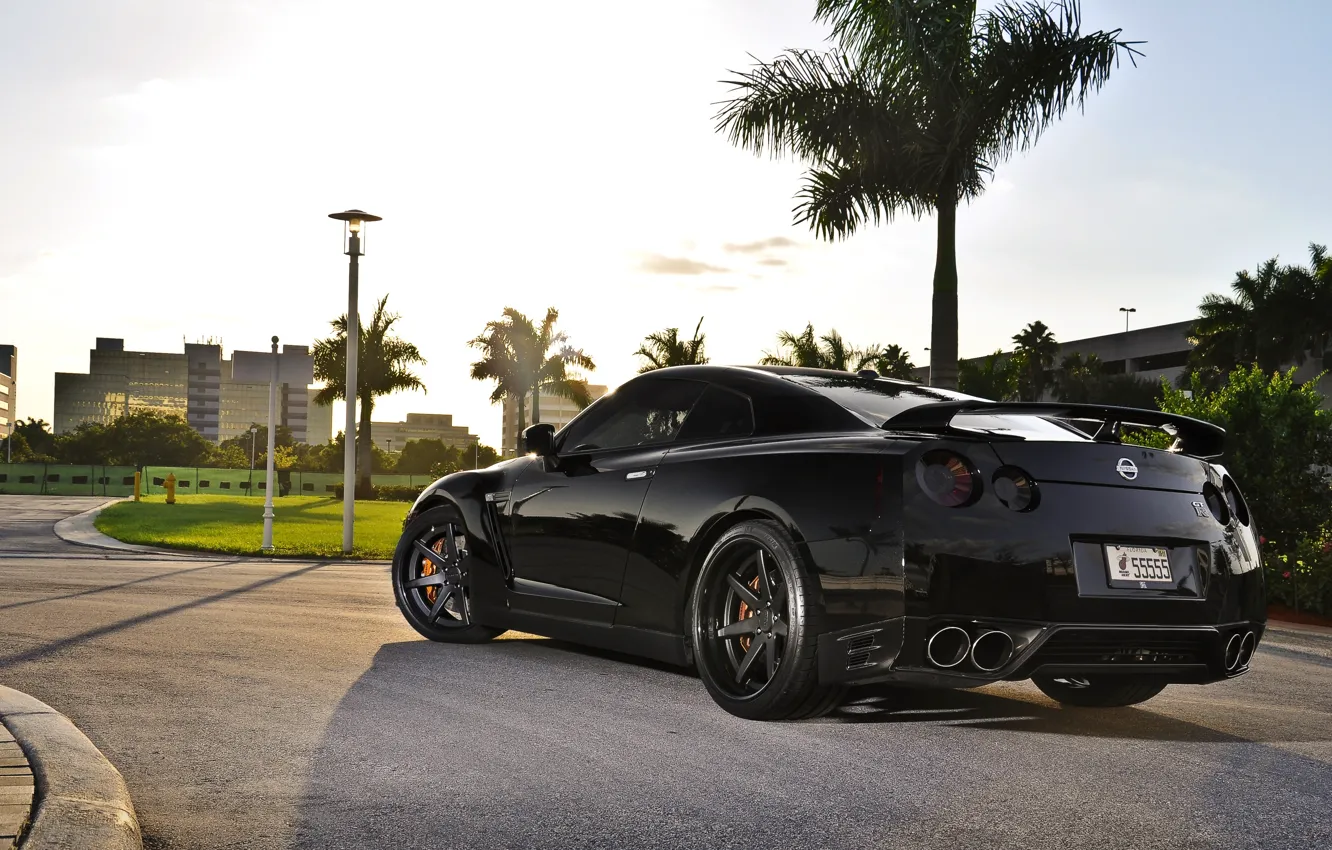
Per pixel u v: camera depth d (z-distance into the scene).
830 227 13.91
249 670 5.21
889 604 3.81
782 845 2.89
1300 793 3.48
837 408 4.46
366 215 15.72
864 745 3.97
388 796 3.28
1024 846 2.91
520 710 4.45
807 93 13.56
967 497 3.82
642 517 4.86
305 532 20.08
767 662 4.27
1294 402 10.24
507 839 2.91
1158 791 3.46
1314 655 7.16
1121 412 4.19
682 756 3.77
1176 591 3.98
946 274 13.72
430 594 6.56
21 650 5.61
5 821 2.64
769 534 4.22
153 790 3.30
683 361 38.19
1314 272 54.31
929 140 13.09
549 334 47.31
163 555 14.34
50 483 58.25
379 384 47.69
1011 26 13.10
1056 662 3.85
